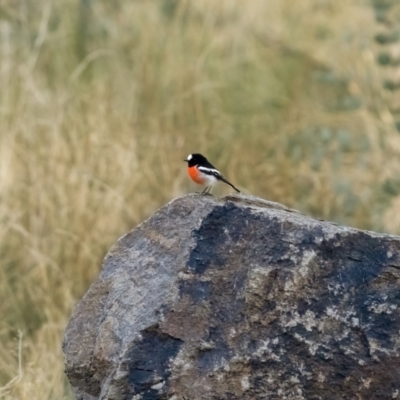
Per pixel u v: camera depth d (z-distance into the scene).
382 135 21.47
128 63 22.19
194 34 23.67
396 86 21.30
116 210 17.06
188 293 8.70
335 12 28.33
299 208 19.69
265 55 25.33
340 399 8.49
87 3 23.16
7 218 16.67
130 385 8.49
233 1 26.77
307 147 21.47
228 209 9.01
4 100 19.30
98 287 9.51
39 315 15.30
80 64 21.20
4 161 17.33
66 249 16.31
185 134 20.48
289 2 28.94
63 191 17.05
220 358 8.51
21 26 22.36
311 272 8.68
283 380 8.48
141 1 24.52
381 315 8.61
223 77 23.27
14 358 13.65
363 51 23.59
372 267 8.74
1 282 15.71
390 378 8.51
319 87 24.31
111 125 19.16
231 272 8.77
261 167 20.31
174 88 21.59
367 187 20.48
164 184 18.34
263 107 23.06
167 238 9.18
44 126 18.36
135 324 8.74
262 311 8.61
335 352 8.52
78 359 9.31
